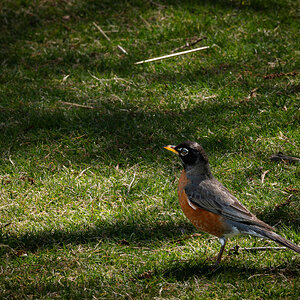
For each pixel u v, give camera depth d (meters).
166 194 10.50
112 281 8.11
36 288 7.90
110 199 10.44
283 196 10.20
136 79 14.53
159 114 12.95
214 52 15.46
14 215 9.95
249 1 17.66
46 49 16.06
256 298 7.55
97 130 12.49
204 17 17.03
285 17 16.92
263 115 12.60
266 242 9.05
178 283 7.98
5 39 16.52
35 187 10.77
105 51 15.88
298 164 10.97
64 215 9.97
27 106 13.37
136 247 9.03
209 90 13.82
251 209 9.88
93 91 14.08
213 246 9.02
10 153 11.79
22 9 17.69
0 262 8.50
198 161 8.62
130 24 17.06
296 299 7.43
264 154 11.41
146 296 7.71
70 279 8.15
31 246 9.05
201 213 8.35
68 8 17.78
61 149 11.94
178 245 9.12
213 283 7.87
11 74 14.82
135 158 11.64
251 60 15.01
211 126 12.45
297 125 12.23
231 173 10.95
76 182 10.80
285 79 13.98
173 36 16.31
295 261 8.37
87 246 9.05
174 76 14.59
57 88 14.20
